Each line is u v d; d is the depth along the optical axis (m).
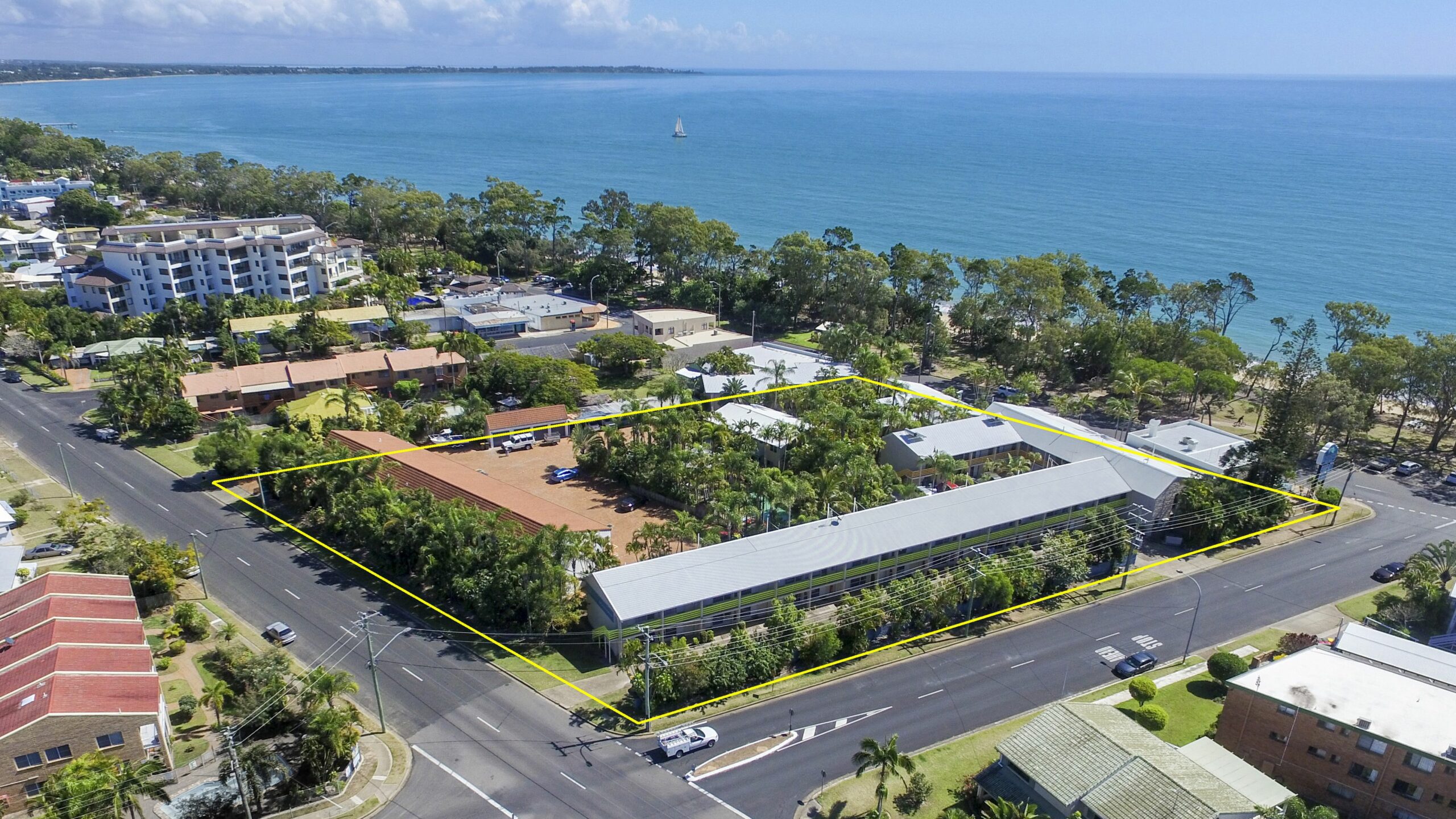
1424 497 125.81
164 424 131.88
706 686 76.50
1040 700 78.94
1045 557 95.31
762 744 72.12
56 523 104.19
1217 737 72.88
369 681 78.69
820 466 114.75
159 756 65.56
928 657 85.06
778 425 122.44
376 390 152.88
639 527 107.88
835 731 74.06
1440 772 61.66
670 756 70.25
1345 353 154.12
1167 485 108.44
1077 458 119.56
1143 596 97.38
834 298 195.38
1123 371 153.50
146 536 102.94
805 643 82.00
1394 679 71.12
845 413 122.62
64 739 62.66
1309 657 74.31
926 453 119.81
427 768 68.50
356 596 92.38
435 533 91.12
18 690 65.75
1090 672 83.19
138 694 67.25
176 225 199.50
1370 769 64.94
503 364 149.25
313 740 64.19
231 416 129.50
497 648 84.00
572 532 88.75
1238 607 95.31
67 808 55.12
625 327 198.50
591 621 86.94
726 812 64.69
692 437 120.56
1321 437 142.75
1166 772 60.22
